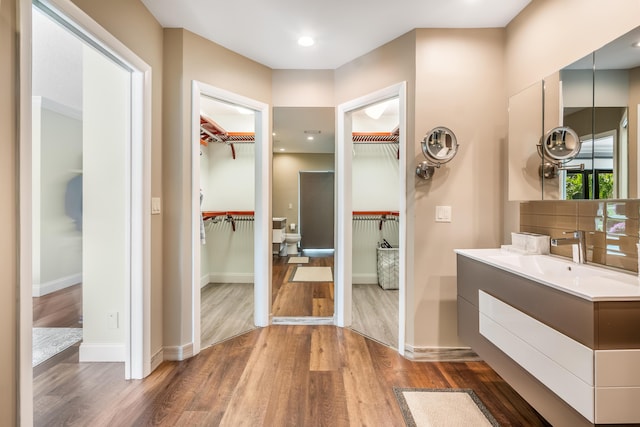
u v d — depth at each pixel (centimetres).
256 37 248
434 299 236
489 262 177
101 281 231
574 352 117
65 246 413
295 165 664
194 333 244
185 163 238
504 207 234
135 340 209
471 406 182
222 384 204
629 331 110
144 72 208
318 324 308
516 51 219
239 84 274
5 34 120
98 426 164
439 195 234
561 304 125
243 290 425
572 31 173
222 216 459
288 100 302
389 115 445
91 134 227
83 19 157
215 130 402
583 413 114
